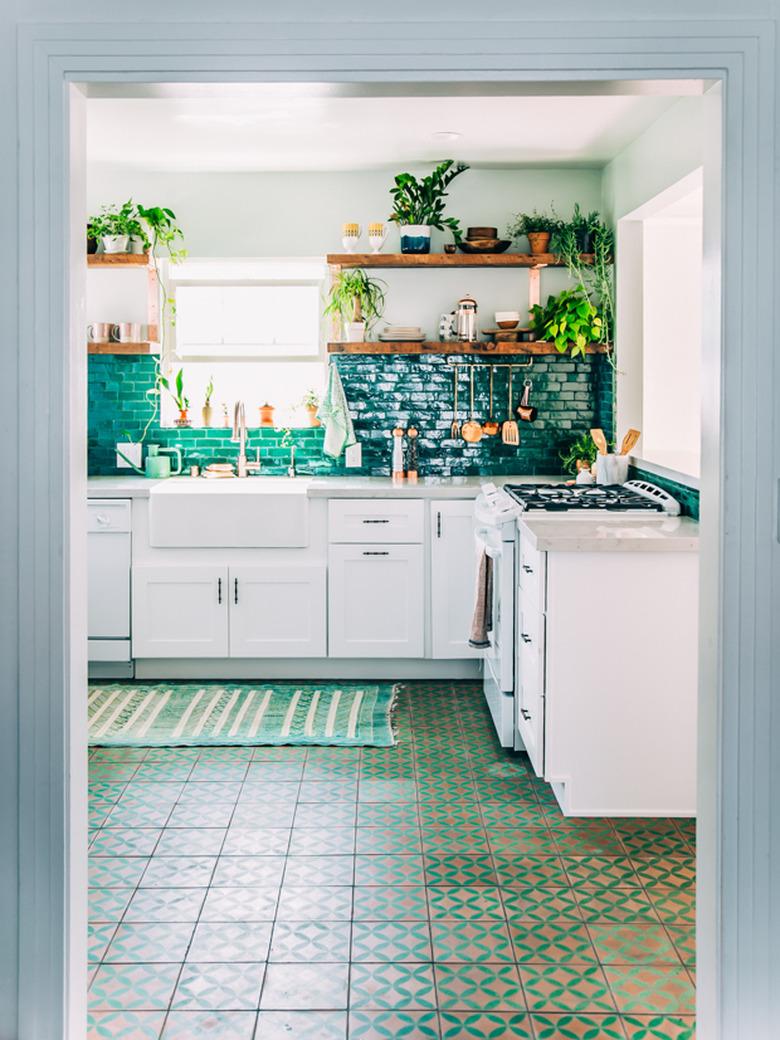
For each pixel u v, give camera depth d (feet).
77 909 7.29
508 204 19.67
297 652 18.31
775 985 7.02
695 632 12.59
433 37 6.82
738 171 6.79
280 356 20.39
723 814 7.00
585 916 10.27
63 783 7.06
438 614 18.22
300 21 6.81
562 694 12.62
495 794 13.43
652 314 18.30
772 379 6.84
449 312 19.85
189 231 19.75
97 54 6.81
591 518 14.49
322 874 11.17
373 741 15.33
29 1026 7.11
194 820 12.61
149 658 18.52
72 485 7.05
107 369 20.04
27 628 7.00
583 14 6.81
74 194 7.00
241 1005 8.77
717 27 6.76
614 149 17.87
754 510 6.89
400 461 19.58
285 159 18.52
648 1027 8.45
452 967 9.35
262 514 18.06
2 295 6.88
